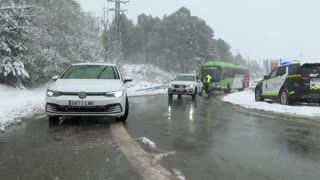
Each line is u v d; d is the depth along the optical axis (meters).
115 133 7.91
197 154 6.13
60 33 31.62
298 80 15.49
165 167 5.31
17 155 5.90
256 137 7.89
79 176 4.84
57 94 9.00
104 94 9.05
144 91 32.97
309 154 6.30
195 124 9.73
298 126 9.75
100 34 38.41
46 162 5.49
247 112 13.41
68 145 6.65
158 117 11.22
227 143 7.14
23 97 18.97
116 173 4.98
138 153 6.09
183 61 88.44
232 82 42.03
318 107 14.77
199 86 26.41
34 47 26.39
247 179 4.82
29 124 9.09
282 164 5.59
